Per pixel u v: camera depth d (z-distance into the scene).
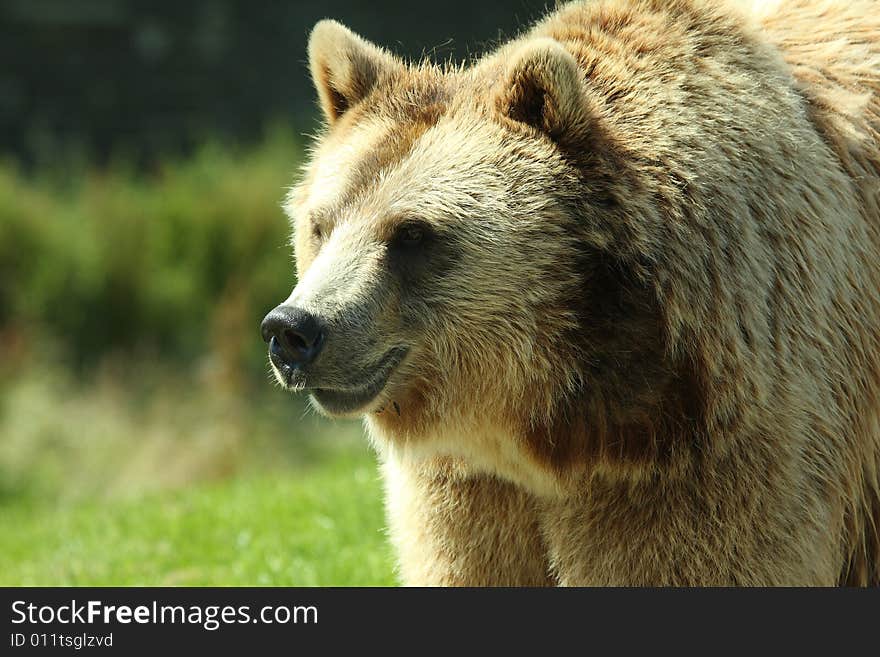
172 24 39.31
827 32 9.28
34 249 30.19
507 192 8.04
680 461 7.95
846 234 8.38
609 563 8.27
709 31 8.35
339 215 8.32
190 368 28.64
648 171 7.88
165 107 38.94
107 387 27.91
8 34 38.34
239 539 13.88
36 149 37.88
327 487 15.69
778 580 7.99
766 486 7.92
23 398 26.69
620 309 7.89
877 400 8.50
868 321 8.45
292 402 27.23
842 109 8.82
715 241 7.82
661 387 7.88
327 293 7.91
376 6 39.09
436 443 8.41
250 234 30.20
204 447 25.80
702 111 8.04
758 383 7.82
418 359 8.20
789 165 8.15
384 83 8.98
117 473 25.33
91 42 38.91
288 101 39.06
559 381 8.03
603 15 8.63
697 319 7.79
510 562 8.84
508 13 38.56
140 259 29.94
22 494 24.56
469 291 8.05
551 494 8.34
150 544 14.46
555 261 7.96
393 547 10.49
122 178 33.09
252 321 28.12
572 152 8.05
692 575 8.06
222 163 32.75
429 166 8.17
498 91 8.27
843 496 8.27
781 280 8.02
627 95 8.12
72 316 29.41
